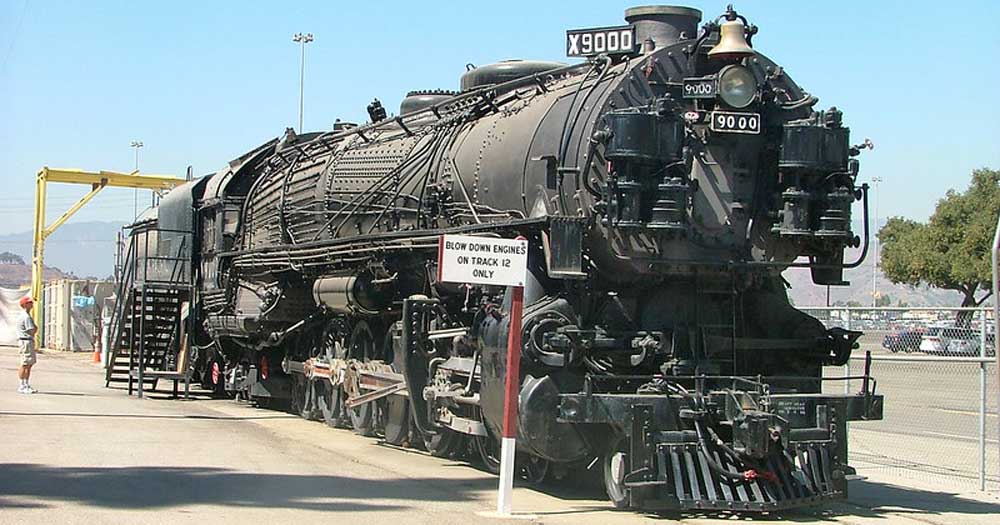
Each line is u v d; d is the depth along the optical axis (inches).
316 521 357.1
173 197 948.0
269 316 719.7
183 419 691.4
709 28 420.8
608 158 398.9
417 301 517.3
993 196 1919.3
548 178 432.1
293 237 707.4
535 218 420.5
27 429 596.7
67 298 1966.0
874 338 850.1
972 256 1903.3
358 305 583.2
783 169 413.4
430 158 548.1
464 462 520.4
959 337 685.9
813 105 425.7
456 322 507.2
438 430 525.0
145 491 406.6
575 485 459.8
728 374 430.9
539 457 446.0
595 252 418.9
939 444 618.5
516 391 388.8
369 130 658.8
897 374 1065.5
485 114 529.0
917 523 394.3
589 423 402.3
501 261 389.4
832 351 451.2
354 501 398.9
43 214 1844.2
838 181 418.3
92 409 735.7
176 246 934.4
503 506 382.6
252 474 456.8
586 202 411.5
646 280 427.5
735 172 421.1
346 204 628.7
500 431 424.8
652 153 394.6
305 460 508.1
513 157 462.9
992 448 601.9
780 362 450.3
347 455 534.0
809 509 423.5
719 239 417.7
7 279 7111.2
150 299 952.9
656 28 450.9
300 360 731.4
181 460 492.7
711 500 381.7
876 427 684.7
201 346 919.0
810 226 418.0
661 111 398.0
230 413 749.9
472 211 492.7
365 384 599.2
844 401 414.9
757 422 380.8
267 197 763.4
